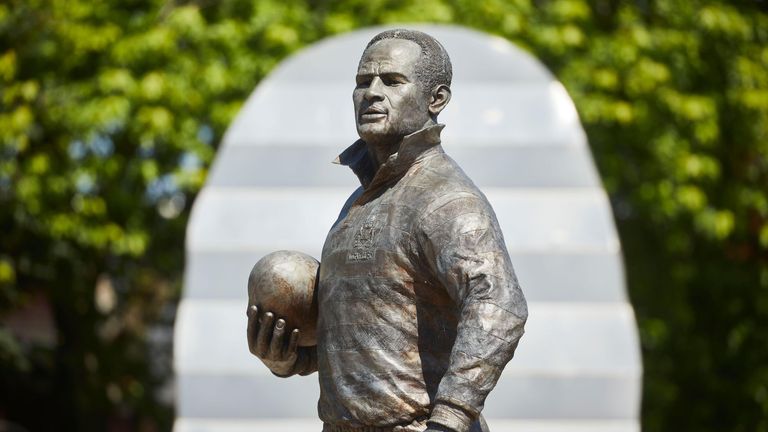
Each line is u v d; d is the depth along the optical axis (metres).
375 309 10.58
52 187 31.59
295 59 25.02
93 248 33.69
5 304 34.66
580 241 23.25
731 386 36.66
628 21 33.56
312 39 32.22
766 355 36.50
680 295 35.78
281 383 23.34
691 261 36.44
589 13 33.41
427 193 10.64
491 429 22.72
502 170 23.66
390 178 10.97
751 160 35.62
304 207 24.05
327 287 10.92
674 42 33.62
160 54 31.47
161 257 34.34
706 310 36.84
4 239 33.06
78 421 37.22
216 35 31.81
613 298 23.11
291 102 24.62
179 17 31.56
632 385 22.83
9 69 31.56
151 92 30.83
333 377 10.74
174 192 33.12
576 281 23.14
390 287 10.56
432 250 10.40
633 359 22.83
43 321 41.34
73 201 32.09
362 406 10.52
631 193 34.41
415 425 10.41
